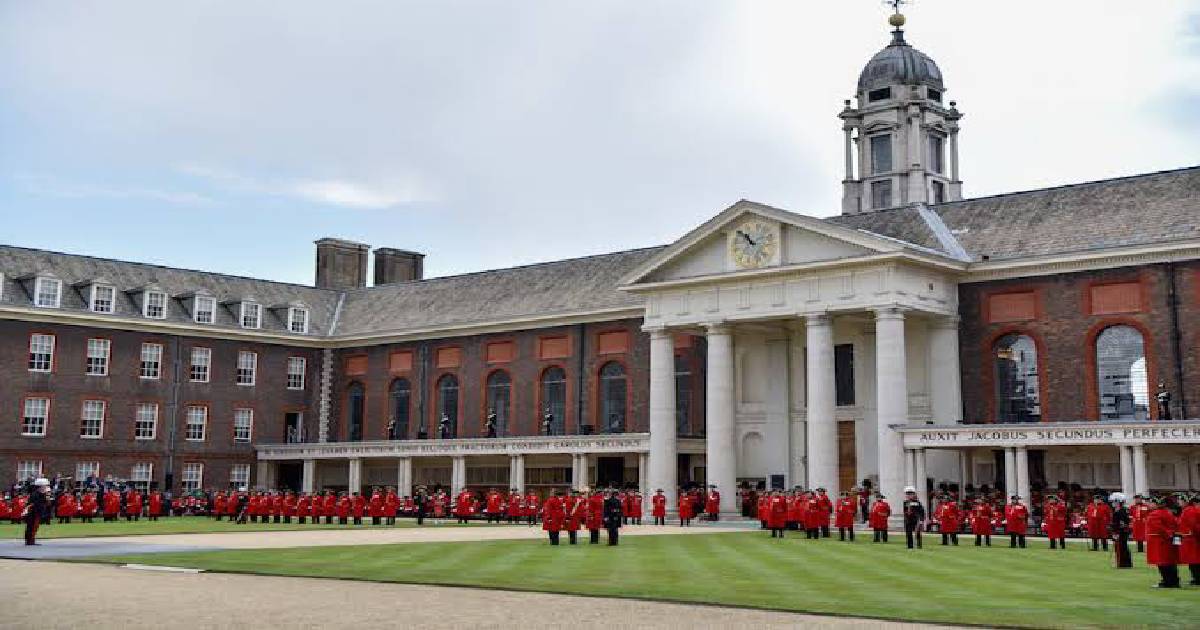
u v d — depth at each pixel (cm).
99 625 1834
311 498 6038
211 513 7181
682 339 6731
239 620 1895
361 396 8369
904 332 5509
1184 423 4372
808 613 1994
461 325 7650
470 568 2889
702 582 2528
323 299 8925
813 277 5572
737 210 5809
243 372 8156
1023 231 5588
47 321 7325
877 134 9150
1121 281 5134
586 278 7438
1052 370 5272
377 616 1947
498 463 7288
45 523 5681
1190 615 1975
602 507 4288
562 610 2031
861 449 5912
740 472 6328
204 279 8362
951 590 2378
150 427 7688
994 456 5388
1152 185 5397
